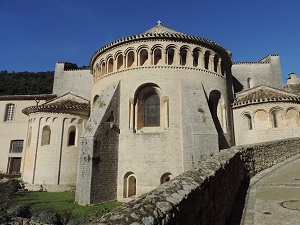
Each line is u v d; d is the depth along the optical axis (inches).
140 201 151.6
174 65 920.3
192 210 189.9
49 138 1123.9
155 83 900.0
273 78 1519.4
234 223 305.1
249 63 1550.2
